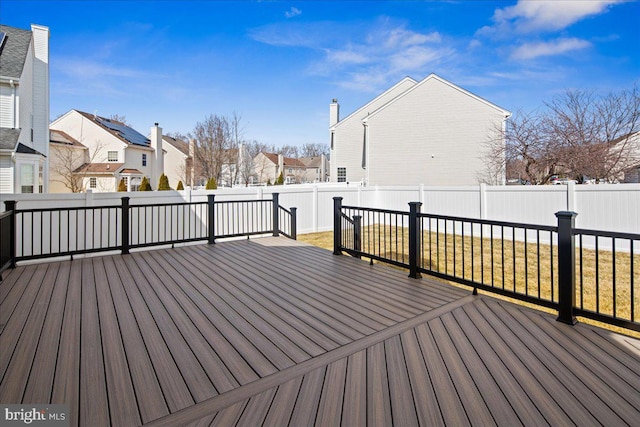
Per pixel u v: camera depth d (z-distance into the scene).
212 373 2.08
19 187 10.38
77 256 5.93
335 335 2.64
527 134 12.23
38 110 12.89
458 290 3.80
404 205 10.20
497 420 1.66
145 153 24.83
